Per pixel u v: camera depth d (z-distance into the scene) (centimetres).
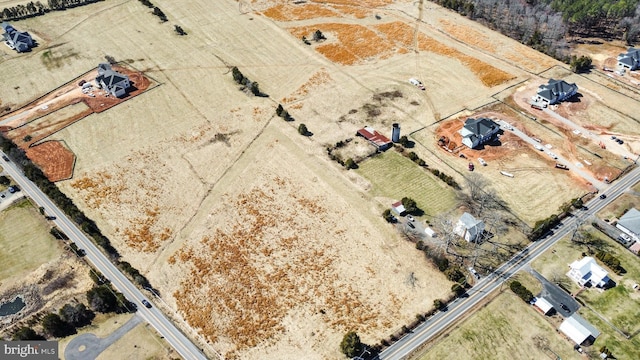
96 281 7844
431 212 9081
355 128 11150
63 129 11169
